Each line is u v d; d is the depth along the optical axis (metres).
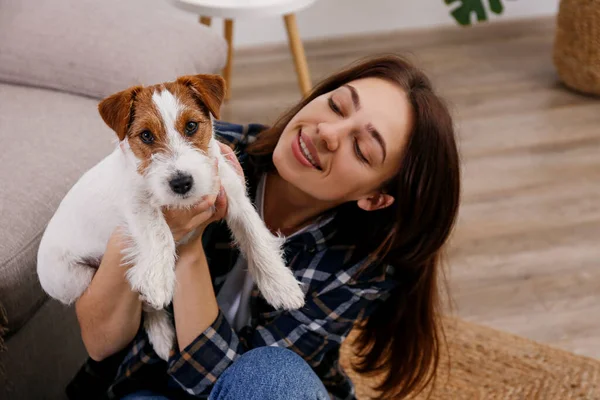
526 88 3.31
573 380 1.81
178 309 1.14
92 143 1.60
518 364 1.85
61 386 1.56
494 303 2.05
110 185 1.11
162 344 1.20
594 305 2.06
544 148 2.84
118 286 1.10
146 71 1.75
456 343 1.90
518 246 2.28
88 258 1.19
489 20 3.89
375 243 1.24
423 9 3.79
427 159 1.15
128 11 1.89
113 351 1.24
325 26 3.71
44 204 1.41
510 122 3.02
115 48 1.77
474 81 3.36
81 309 1.15
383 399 1.47
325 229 1.24
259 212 1.32
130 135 0.98
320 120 1.17
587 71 3.14
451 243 2.28
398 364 1.38
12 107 1.68
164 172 0.94
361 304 1.24
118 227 1.09
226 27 2.86
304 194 1.25
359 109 1.14
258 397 1.07
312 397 1.09
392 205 1.23
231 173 1.12
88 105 1.73
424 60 3.55
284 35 3.64
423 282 1.27
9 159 1.49
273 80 3.32
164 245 1.03
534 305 2.05
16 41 1.77
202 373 1.16
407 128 1.15
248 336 1.26
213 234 1.27
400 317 1.32
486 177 2.64
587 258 2.24
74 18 1.81
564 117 3.07
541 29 3.89
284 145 1.19
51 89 1.78
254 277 1.17
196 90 1.00
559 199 2.53
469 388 1.78
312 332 1.22
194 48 1.88
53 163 1.50
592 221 2.41
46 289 1.24
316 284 1.23
